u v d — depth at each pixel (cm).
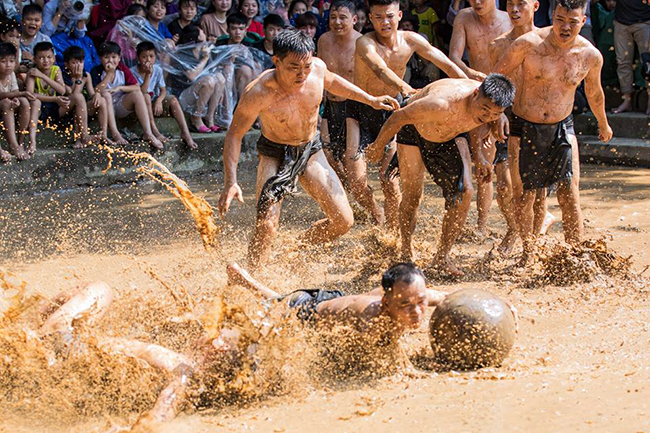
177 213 1398
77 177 1697
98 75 1802
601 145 1927
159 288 928
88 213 1415
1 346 638
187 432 572
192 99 1952
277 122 938
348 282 955
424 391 631
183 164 1873
